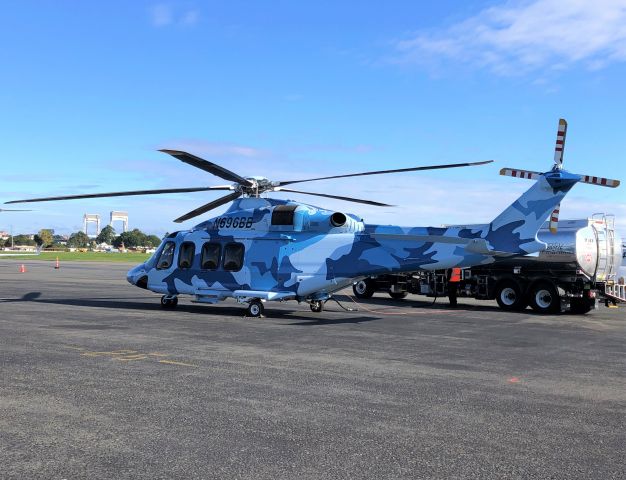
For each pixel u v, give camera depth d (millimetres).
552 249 18891
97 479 4062
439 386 7180
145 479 4074
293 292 15023
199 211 16656
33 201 13922
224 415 5684
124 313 15352
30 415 5586
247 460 4473
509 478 4195
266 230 15508
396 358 9203
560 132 13938
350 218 15062
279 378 7449
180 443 4840
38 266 53938
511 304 19766
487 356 9648
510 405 6293
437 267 14125
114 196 14422
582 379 7816
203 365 8227
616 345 11414
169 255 16781
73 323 12930
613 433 5316
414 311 18625
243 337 11227
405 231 14398
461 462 4500
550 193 13805
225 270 15727
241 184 15203
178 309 16859
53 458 4453
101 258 89000
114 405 5977
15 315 14367
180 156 11844
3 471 4180
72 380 7105
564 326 14898
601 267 19266
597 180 13250
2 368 7797
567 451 4793
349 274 14578
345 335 11875
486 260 14227
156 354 9070
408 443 4938
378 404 6227
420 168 12344
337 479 4129
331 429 5297
